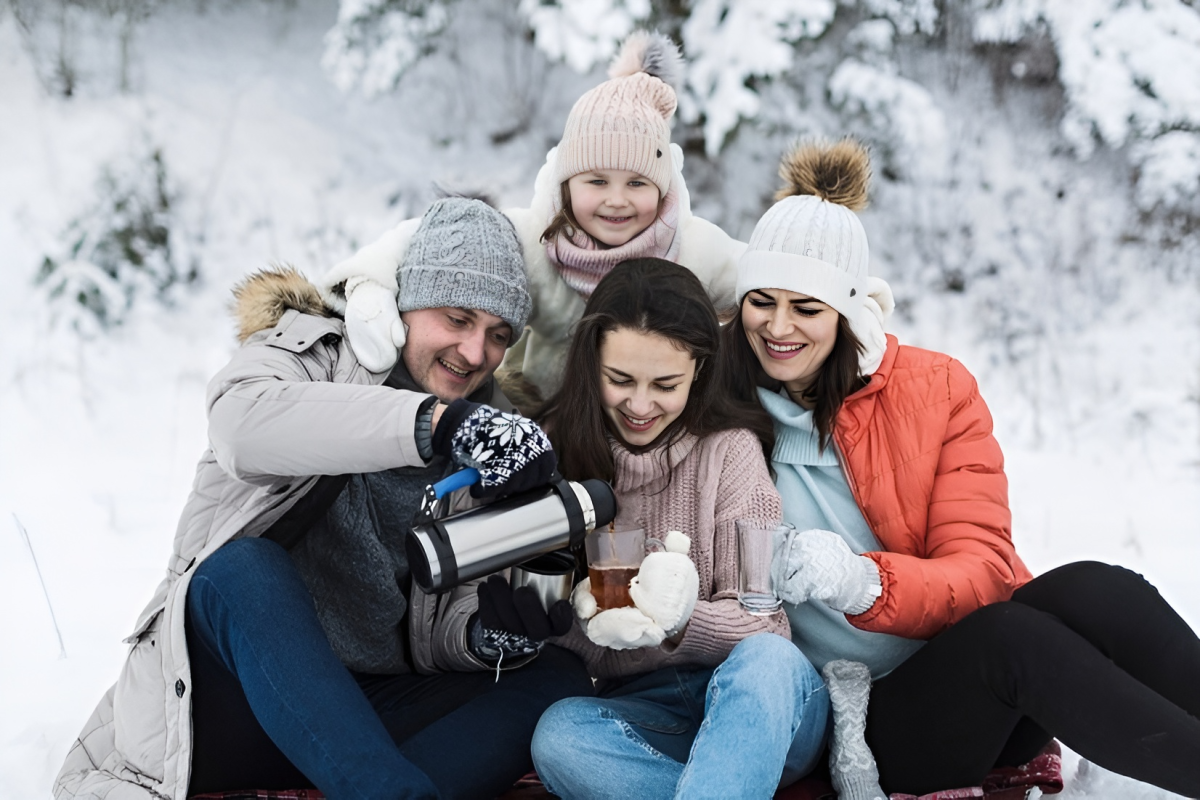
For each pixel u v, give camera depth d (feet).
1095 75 17.16
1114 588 5.36
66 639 9.07
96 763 5.88
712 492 6.42
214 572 5.31
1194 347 17.19
